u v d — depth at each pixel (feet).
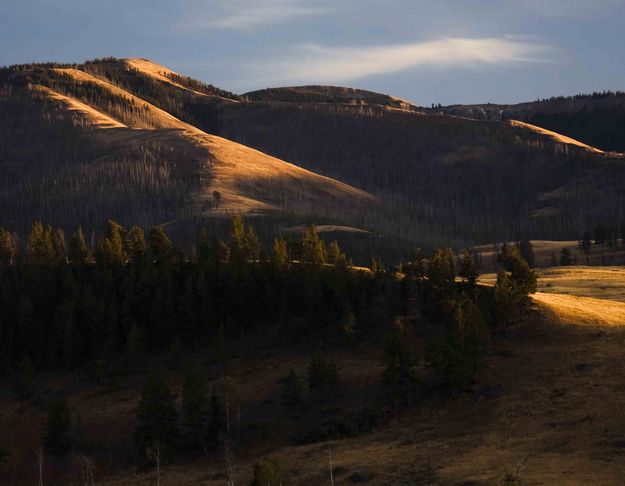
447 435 287.07
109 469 316.81
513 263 400.47
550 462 233.55
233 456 307.78
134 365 424.87
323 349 406.82
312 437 313.12
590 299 446.19
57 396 405.59
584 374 317.22
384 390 343.26
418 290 425.28
